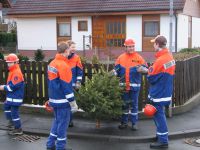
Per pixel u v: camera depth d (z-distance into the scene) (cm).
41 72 1040
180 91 1059
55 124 765
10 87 849
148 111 793
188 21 2986
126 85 887
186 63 1111
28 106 1038
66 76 720
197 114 1046
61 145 748
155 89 794
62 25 2973
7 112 886
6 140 843
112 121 957
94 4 2856
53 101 738
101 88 862
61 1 2964
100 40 2869
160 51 789
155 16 2727
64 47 728
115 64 913
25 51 3081
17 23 3091
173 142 845
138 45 2783
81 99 862
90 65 986
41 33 3028
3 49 3294
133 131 890
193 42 3156
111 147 809
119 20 2820
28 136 872
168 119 988
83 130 897
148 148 805
